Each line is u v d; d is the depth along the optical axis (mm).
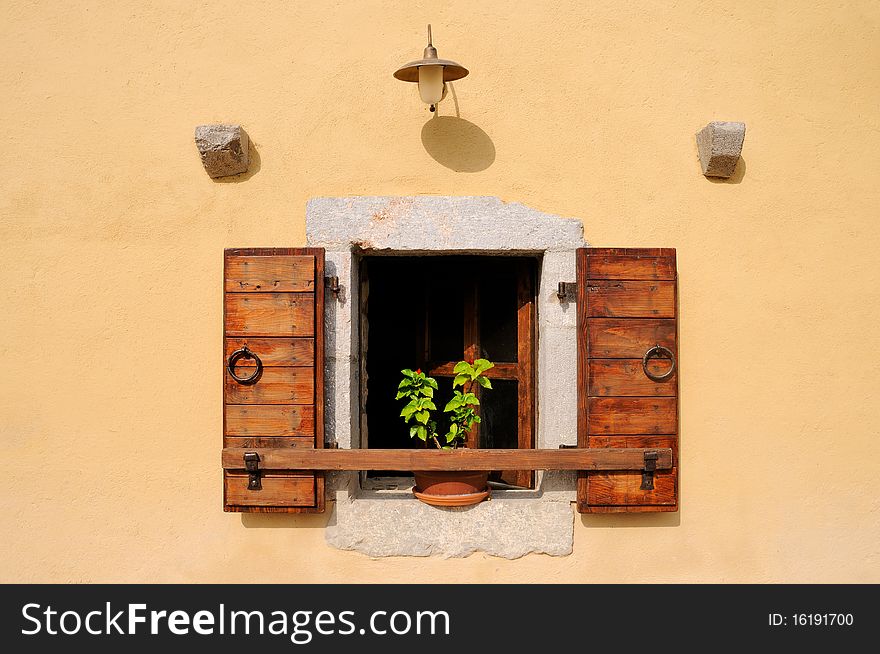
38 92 2943
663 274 2812
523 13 2967
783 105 2984
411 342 3574
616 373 2799
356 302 3006
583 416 2797
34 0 2957
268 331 2775
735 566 2914
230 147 2797
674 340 2811
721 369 2934
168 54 2957
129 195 2936
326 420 2863
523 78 2957
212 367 2912
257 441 2779
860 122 2986
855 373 2951
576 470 2885
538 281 3088
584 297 2797
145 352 2912
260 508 2783
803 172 2977
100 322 2912
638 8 2980
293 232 2920
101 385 2912
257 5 2963
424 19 2959
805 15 3000
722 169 2895
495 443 3277
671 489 2820
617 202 2947
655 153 2959
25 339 2908
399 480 3289
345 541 2869
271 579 2889
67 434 2902
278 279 2779
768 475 2932
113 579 2893
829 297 2961
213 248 2924
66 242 2926
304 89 2949
